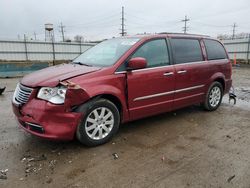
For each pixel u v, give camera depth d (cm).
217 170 285
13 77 1305
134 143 360
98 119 344
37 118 302
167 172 280
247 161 307
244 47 2659
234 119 484
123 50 386
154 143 361
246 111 547
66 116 307
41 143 356
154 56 408
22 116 324
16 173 275
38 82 318
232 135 396
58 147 343
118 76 355
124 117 375
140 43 394
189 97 473
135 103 382
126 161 305
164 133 402
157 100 412
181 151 335
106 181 262
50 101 302
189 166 294
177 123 454
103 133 355
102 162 302
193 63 470
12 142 359
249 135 397
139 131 410
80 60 434
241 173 279
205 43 516
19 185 253
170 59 431
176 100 446
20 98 331
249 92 802
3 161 302
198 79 483
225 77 557
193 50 482
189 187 252
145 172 280
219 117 497
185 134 399
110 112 354
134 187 252
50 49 3083
